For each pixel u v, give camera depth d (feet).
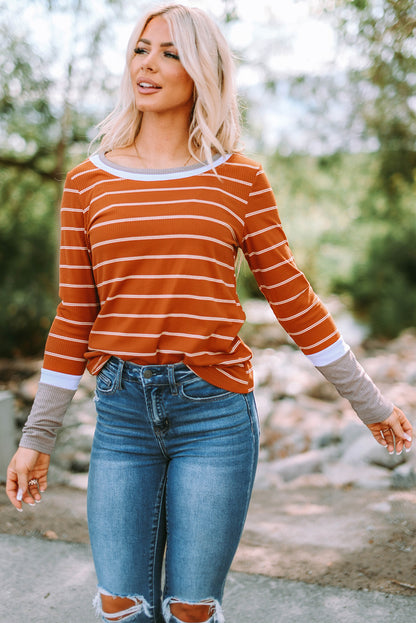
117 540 4.86
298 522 10.77
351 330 36.19
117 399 4.88
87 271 5.09
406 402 19.69
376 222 36.17
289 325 5.24
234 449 4.82
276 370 23.71
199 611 4.81
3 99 20.48
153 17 5.08
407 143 23.26
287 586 7.79
